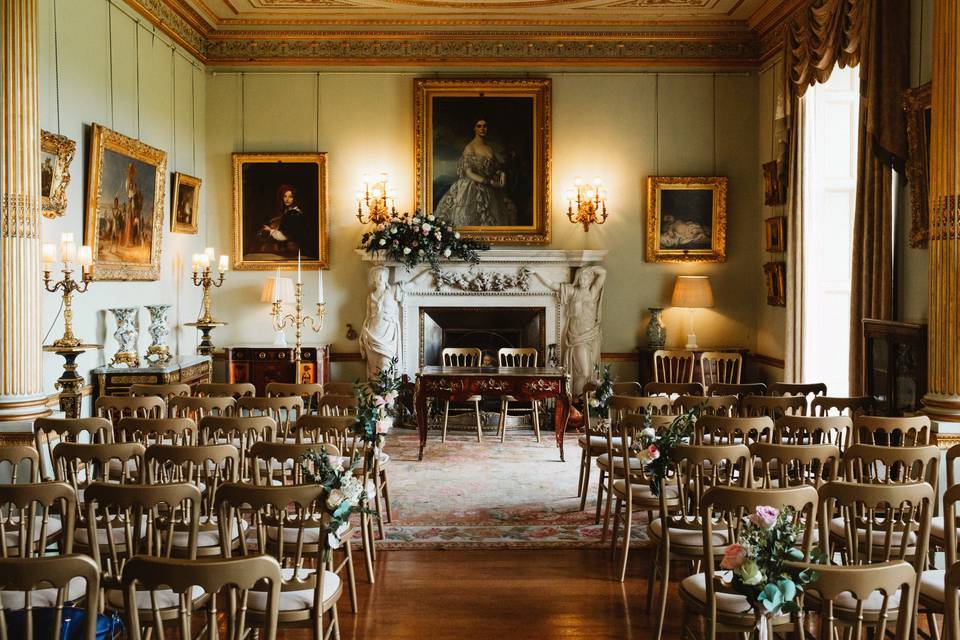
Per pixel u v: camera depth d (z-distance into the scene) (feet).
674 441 15.01
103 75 26.50
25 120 19.98
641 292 37.04
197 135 35.91
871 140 23.40
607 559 18.85
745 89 36.65
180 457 13.60
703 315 37.01
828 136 30.63
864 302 24.38
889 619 11.60
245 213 36.76
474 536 20.30
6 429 19.47
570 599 16.43
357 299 37.17
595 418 23.57
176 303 33.50
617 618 15.48
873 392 23.50
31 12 20.10
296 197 36.73
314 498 11.61
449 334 36.76
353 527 15.48
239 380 34.53
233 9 34.83
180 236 33.99
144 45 29.96
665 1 33.78
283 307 36.94
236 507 11.70
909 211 23.08
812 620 15.29
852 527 12.05
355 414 19.40
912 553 14.15
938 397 19.42
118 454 13.62
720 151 36.73
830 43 27.12
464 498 23.97
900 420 16.46
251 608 11.66
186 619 9.78
